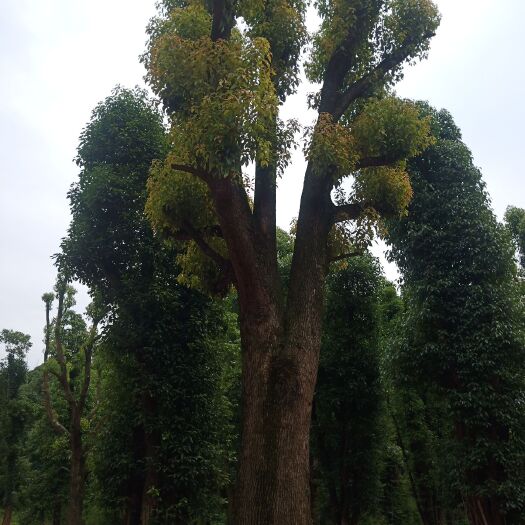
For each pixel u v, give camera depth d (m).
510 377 12.55
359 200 8.84
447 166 14.83
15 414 31.53
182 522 12.85
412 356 13.86
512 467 11.94
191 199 8.12
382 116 8.27
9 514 30.41
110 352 13.70
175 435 12.80
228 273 7.56
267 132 6.68
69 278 14.20
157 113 15.67
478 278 13.77
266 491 5.85
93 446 14.04
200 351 13.98
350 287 18.00
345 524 16.80
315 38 9.60
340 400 17.05
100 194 13.63
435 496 23.09
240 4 8.08
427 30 9.52
